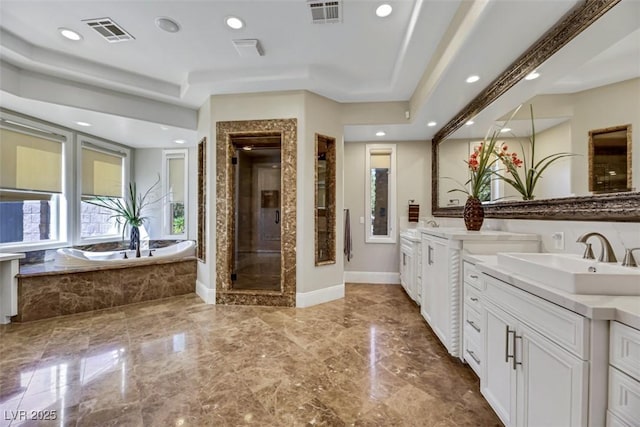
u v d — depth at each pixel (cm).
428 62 278
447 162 384
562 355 109
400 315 321
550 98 187
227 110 353
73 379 198
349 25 241
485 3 160
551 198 190
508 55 210
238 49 273
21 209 355
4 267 290
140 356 230
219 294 358
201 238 396
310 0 212
